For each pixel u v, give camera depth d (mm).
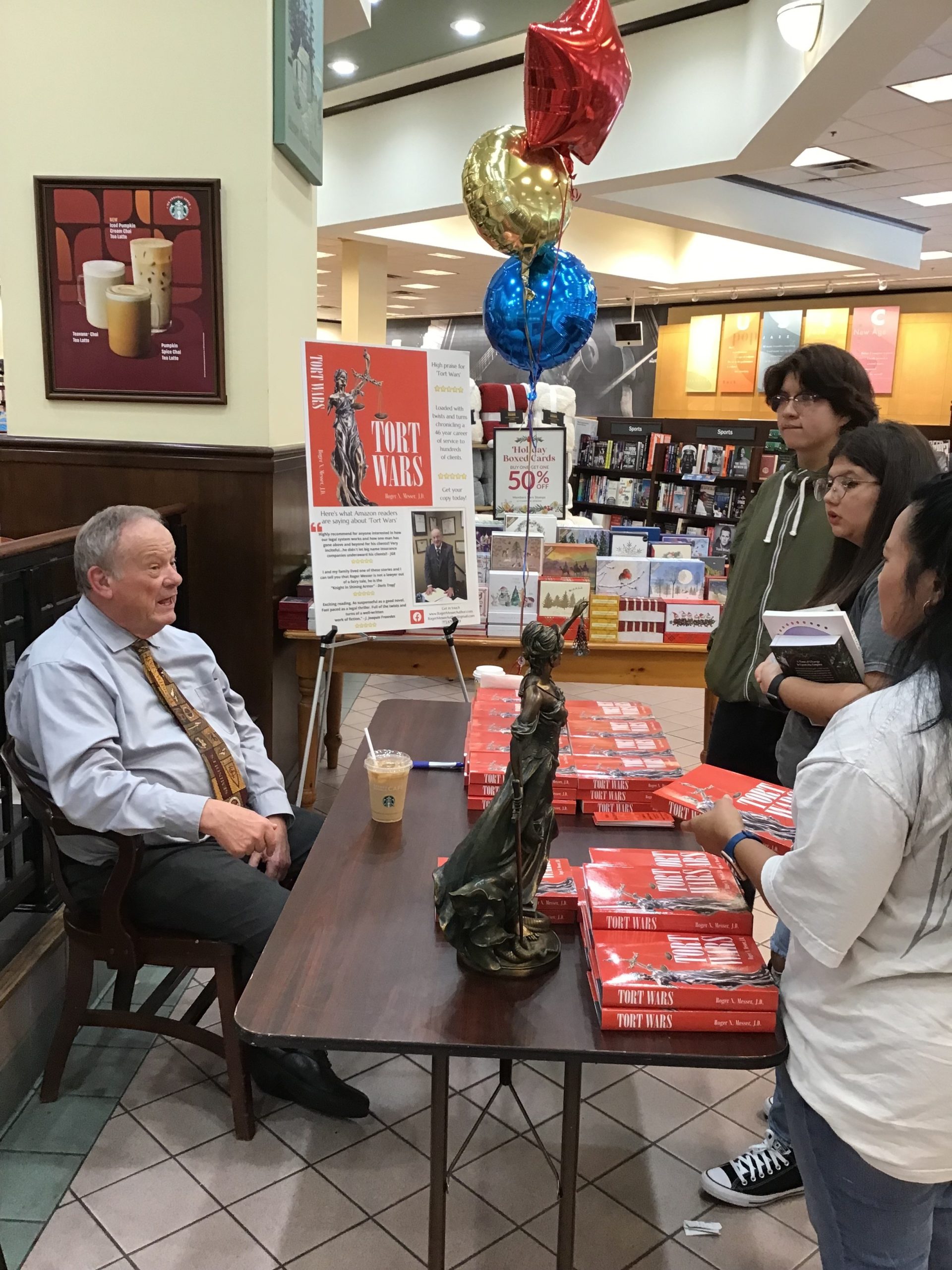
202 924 1983
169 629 2328
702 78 5637
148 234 3176
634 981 1246
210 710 2346
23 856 2336
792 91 4586
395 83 7234
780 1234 1802
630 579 3715
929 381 11648
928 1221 1154
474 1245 1752
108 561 2033
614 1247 1758
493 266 11047
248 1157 1958
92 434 3365
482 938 1364
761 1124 2100
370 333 10078
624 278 11055
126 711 2094
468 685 5723
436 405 3074
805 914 1081
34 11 3090
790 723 1821
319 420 2904
